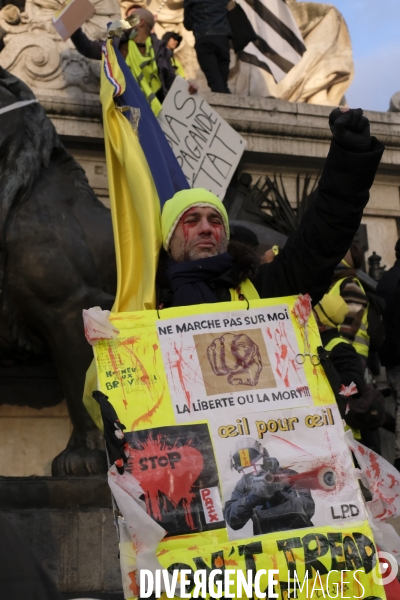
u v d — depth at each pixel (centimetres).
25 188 571
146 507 267
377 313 594
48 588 167
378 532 290
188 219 344
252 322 295
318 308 510
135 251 407
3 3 805
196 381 284
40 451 625
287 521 270
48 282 557
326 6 1028
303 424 283
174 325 291
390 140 838
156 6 1029
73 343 557
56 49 763
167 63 766
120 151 479
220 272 321
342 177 291
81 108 739
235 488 272
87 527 484
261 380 287
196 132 754
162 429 277
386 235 844
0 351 583
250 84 983
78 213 596
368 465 296
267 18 964
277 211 795
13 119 576
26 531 476
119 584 480
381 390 689
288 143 803
